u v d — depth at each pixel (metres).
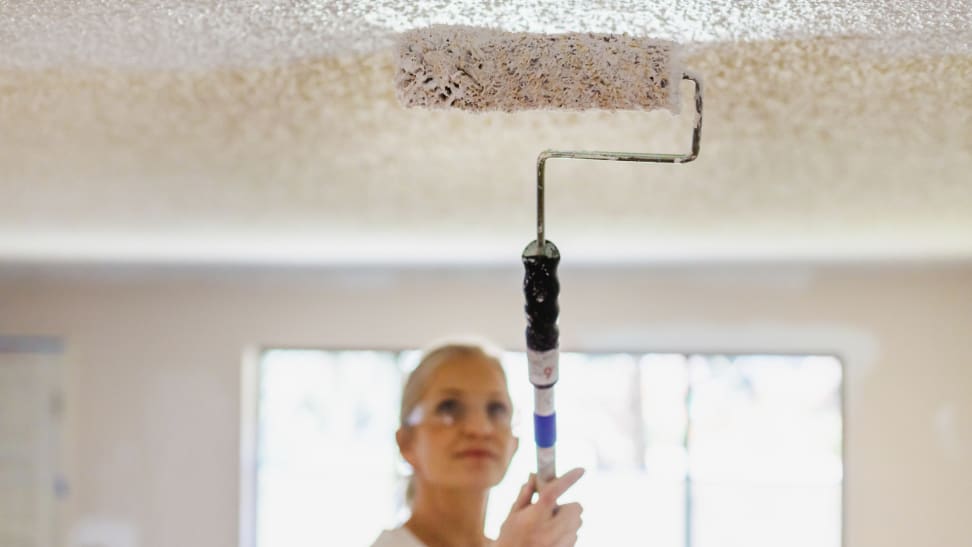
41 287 5.00
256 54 1.22
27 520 4.94
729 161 1.96
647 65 0.97
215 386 4.91
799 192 2.37
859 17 1.02
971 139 1.72
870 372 4.50
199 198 2.56
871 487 4.45
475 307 4.80
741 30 1.06
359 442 5.01
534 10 0.96
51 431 4.95
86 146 1.91
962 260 3.96
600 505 4.88
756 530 4.77
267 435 5.02
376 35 1.11
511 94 0.98
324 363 5.02
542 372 0.92
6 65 1.30
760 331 4.60
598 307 4.71
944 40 1.11
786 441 4.77
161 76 1.36
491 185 2.31
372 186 2.35
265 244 3.61
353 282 4.87
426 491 1.15
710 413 4.85
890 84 1.33
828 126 1.62
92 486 4.93
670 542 4.86
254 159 2.02
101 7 1.04
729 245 3.55
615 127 1.62
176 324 4.94
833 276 4.54
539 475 1.00
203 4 1.02
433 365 1.16
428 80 0.98
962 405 4.41
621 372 4.91
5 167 2.14
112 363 4.95
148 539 4.89
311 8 1.02
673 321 4.67
